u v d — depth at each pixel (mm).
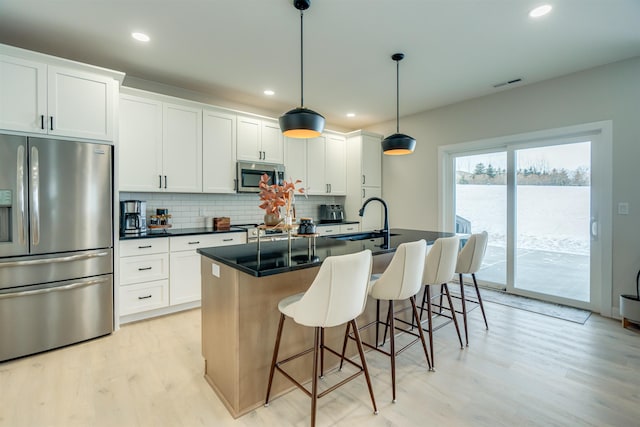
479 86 3723
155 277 3119
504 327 2920
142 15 2326
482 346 2539
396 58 2980
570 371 2162
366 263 1647
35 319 2396
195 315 3236
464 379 2070
